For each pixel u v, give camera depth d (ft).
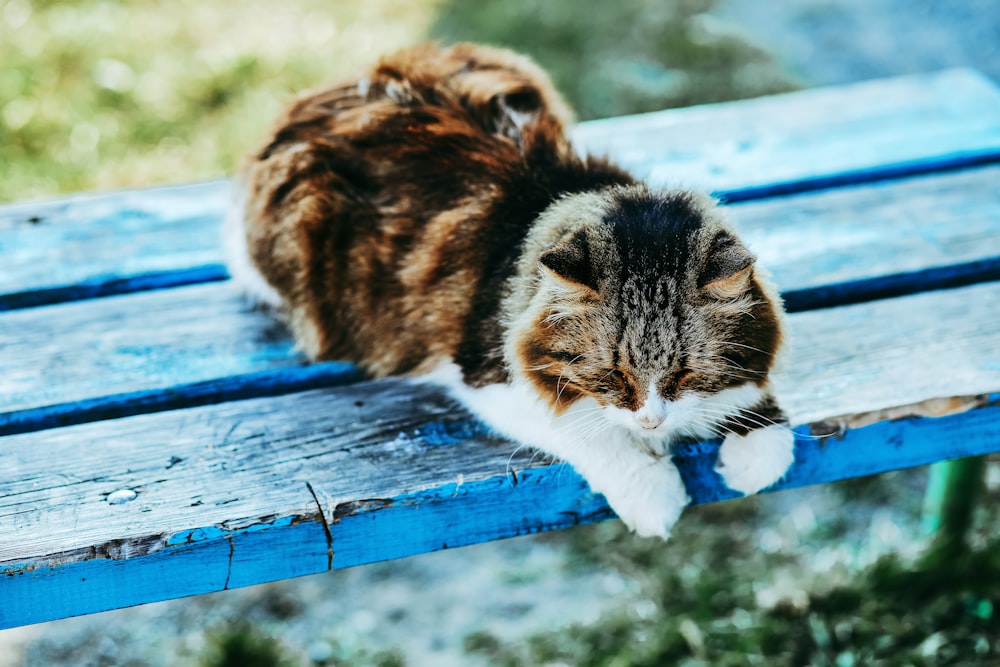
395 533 3.32
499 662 4.22
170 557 3.23
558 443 3.36
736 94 6.88
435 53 3.99
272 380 3.63
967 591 4.25
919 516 4.59
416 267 3.61
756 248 3.87
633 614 4.30
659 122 4.40
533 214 3.55
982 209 4.01
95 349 3.67
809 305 3.77
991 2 8.14
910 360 3.56
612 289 3.29
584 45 7.34
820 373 3.53
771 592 4.29
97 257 3.93
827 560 4.42
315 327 3.73
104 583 3.22
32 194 5.50
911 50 7.54
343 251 3.69
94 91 6.33
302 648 4.28
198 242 4.00
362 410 3.51
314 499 3.28
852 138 4.30
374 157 3.70
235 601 4.43
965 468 4.25
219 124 6.20
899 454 3.48
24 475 3.34
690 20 7.81
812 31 7.79
